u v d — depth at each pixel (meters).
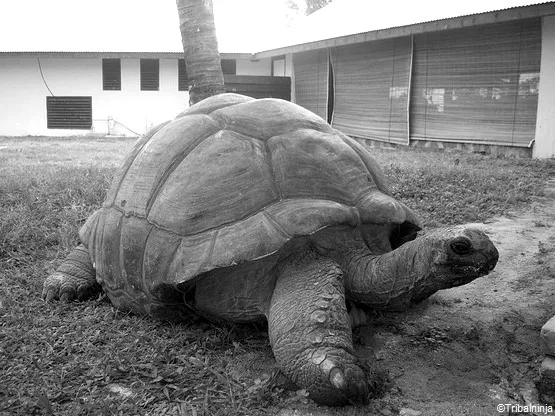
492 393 2.89
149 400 2.77
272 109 3.46
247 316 3.12
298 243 2.96
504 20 10.14
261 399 2.75
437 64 12.23
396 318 3.70
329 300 2.75
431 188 7.05
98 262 3.79
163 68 19.27
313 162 3.17
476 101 11.50
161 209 3.29
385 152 11.82
